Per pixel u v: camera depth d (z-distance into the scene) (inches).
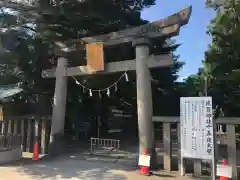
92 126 687.1
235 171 271.0
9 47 540.7
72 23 491.5
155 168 331.6
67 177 294.8
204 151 269.4
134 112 765.3
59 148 434.9
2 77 572.4
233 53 491.5
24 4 441.4
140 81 358.6
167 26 351.3
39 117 458.9
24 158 404.5
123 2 526.6
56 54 459.8
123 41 387.5
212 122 268.5
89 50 415.5
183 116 284.2
